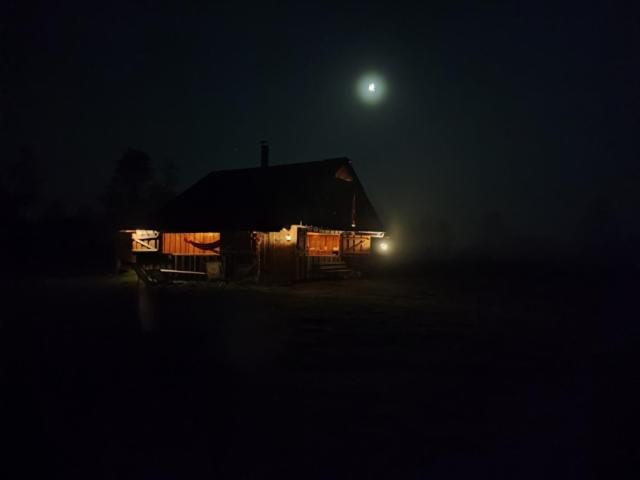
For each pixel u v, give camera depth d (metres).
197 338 9.84
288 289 20.27
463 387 6.83
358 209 28.28
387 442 4.90
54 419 5.38
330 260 26.08
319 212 24.72
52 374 7.11
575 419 5.67
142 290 19.03
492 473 4.32
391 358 8.45
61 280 23.22
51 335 9.95
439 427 5.34
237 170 29.14
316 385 6.75
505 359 8.62
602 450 4.84
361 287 22.22
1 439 4.84
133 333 10.28
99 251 39.91
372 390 6.57
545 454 4.72
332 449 4.71
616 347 9.94
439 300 17.81
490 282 26.78
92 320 11.87
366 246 28.94
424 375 7.39
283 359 8.21
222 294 17.97
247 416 5.53
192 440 4.86
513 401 6.29
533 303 17.50
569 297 19.75
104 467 4.29
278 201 23.95
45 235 42.16
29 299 15.98
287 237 22.44
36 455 4.51
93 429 5.11
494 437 5.11
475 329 11.67
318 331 10.83
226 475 4.17
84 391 6.36
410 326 11.81
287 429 5.17
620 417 5.75
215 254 22.83
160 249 24.86
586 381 7.27
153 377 7.02
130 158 51.28
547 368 8.05
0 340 9.40
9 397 6.09
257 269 21.47
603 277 31.58
